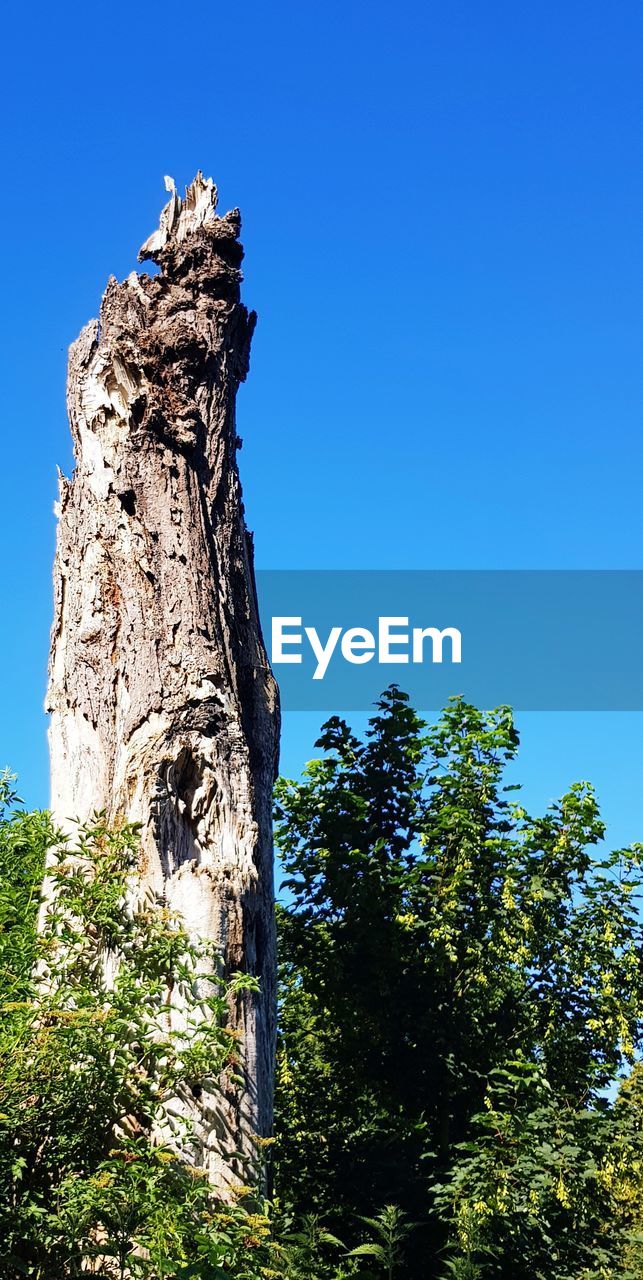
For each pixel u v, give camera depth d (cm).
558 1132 1494
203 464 1263
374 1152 1597
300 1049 1778
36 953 1005
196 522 1216
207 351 1293
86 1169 907
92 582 1203
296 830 1820
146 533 1195
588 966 1741
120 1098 932
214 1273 821
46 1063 891
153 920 1030
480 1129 1631
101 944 1030
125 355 1256
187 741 1117
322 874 1777
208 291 1330
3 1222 846
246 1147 1008
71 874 1071
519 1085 1594
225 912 1067
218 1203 943
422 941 1738
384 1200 1520
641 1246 1641
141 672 1147
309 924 1756
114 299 1295
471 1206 1439
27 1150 895
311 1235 1195
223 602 1209
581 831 1781
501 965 1731
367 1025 1698
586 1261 1543
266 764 1200
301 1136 1680
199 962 1043
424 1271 1509
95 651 1178
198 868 1082
